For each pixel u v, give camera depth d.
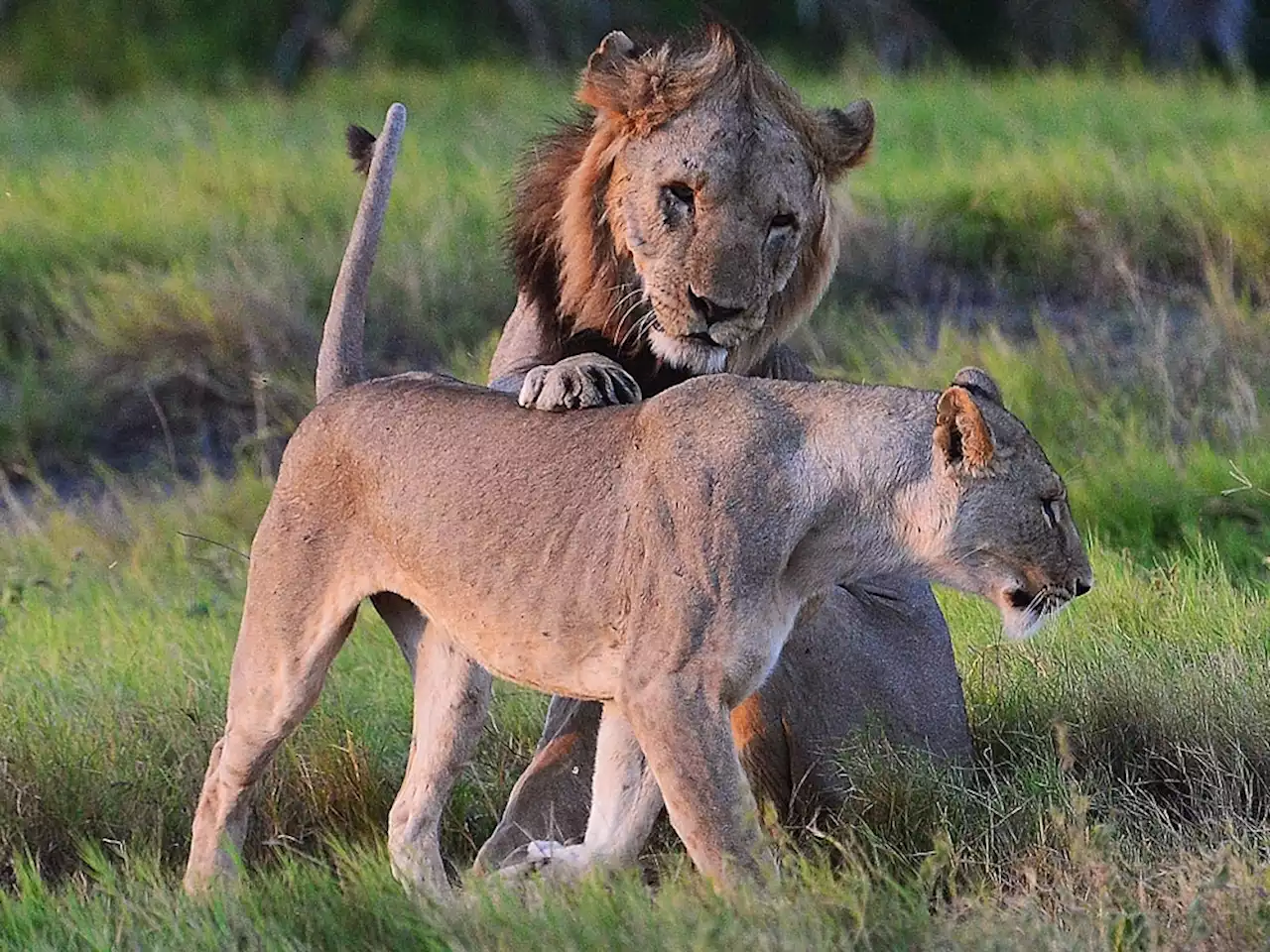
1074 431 15.71
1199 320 17.94
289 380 18.27
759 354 9.61
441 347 18.72
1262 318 17.36
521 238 10.01
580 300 9.66
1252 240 19.39
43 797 9.59
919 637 9.77
